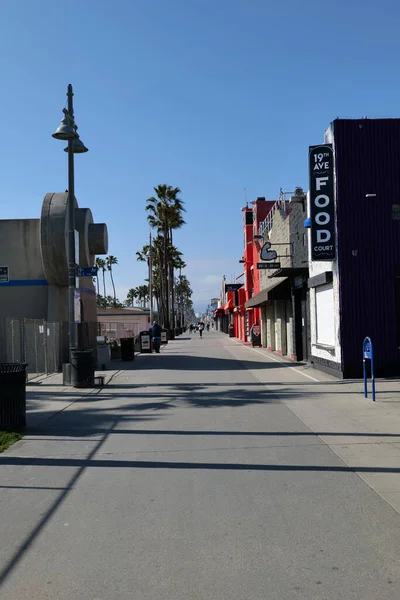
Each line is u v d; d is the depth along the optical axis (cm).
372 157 1611
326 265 1720
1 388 985
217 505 600
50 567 456
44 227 2292
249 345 3891
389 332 1595
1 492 659
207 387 1569
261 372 1916
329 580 425
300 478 692
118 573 444
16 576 441
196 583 425
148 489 661
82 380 1612
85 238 2420
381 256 1600
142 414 1164
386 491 636
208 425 1029
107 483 688
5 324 2203
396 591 408
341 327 1596
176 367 2216
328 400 1269
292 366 2091
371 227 1602
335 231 1609
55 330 2175
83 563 463
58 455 832
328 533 517
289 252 2334
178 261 8100
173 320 7269
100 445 893
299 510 580
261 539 506
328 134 1662
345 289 1595
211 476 709
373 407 1162
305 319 2194
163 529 534
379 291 1596
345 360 1595
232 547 489
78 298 1717
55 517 573
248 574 438
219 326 10456
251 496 627
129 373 2009
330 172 1616
